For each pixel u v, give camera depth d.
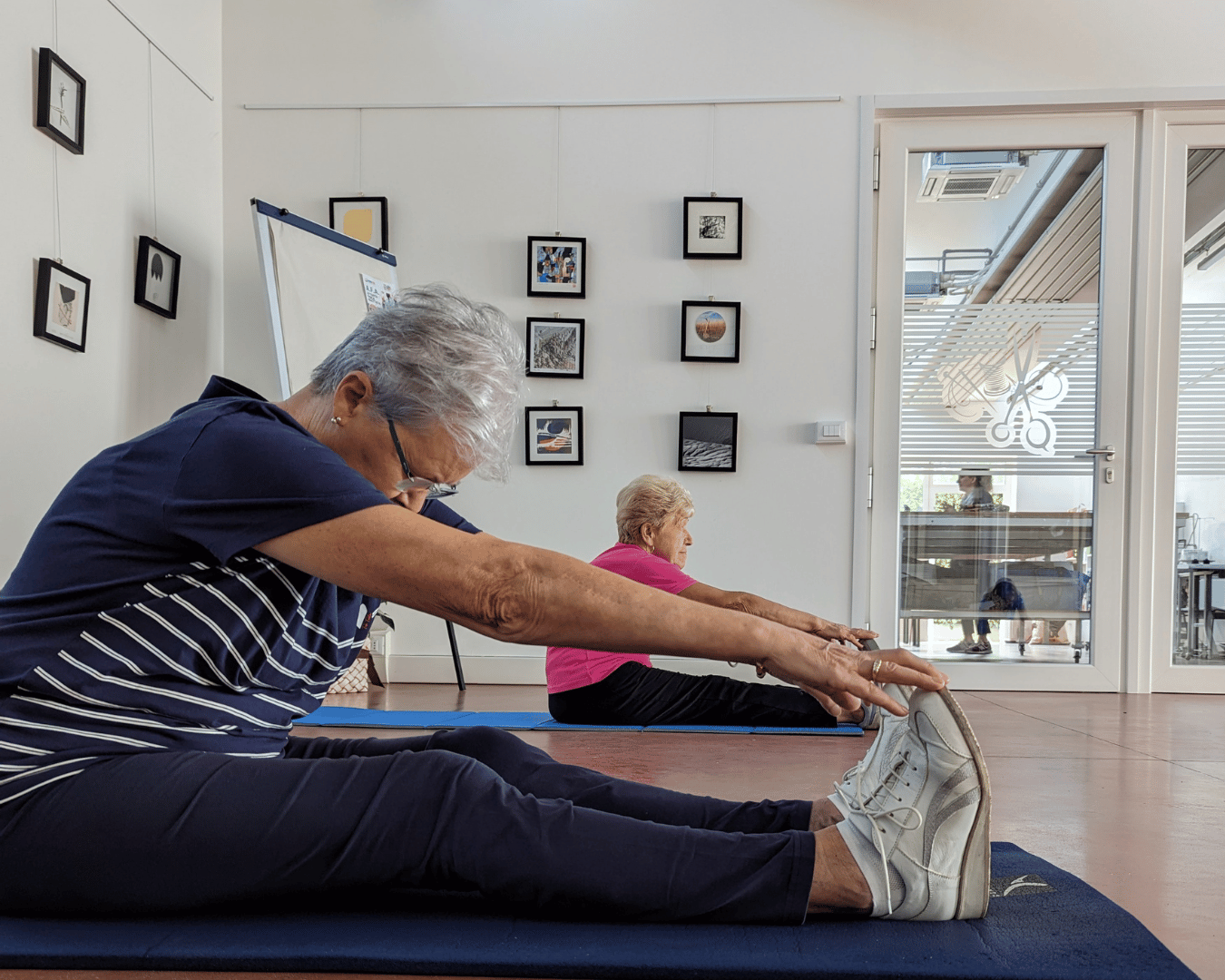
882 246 4.12
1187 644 3.96
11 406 2.74
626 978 0.86
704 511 4.04
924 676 0.94
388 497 1.01
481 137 4.18
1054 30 3.99
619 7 4.15
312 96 4.21
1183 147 4.01
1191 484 4.00
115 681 0.94
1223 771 2.09
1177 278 4.01
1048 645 4.03
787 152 4.09
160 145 3.65
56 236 2.96
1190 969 0.87
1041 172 4.10
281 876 0.92
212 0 4.14
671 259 4.11
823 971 0.85
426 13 4.20
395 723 2.77
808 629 1.57
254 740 1.03
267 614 0.97
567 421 4.09
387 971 0.87
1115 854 1.36
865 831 0.98
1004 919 1.01
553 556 0.90
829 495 4.02
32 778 0.92
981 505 4.08
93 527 0.94
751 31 4.11
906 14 4.05
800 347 4.05
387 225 4.16
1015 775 2.02
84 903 0.94
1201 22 3.93
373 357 0.96
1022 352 4.09
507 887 0.93
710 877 0.95
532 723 2.81
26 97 2.80
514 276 4.15
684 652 0.90
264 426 0.94
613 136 4.14
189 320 3.91
